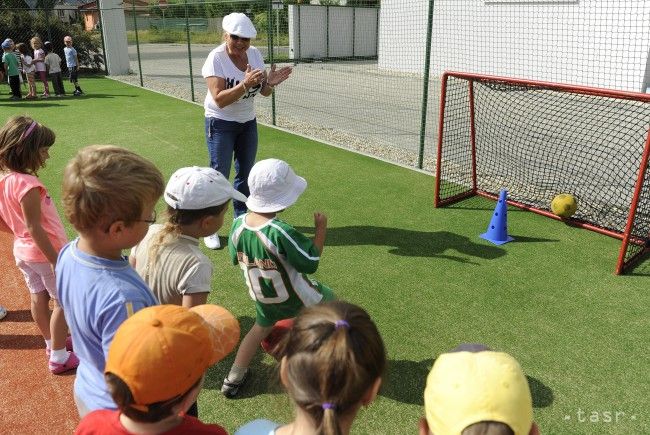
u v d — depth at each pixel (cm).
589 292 365
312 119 993
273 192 253
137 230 158
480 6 1478
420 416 254
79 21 2169
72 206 149
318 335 121
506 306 348
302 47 2344
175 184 212
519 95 888
